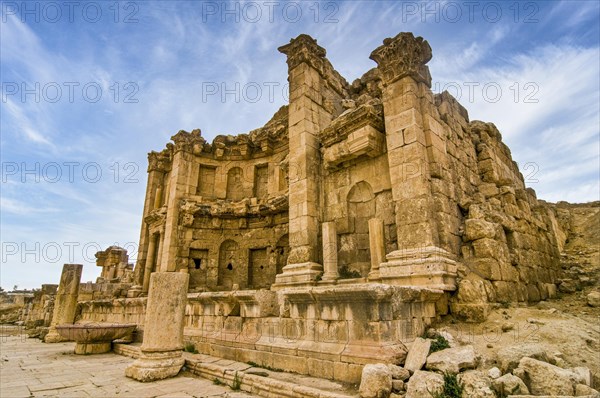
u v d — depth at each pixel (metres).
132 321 14.43
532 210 15.87
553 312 8.22
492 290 8.74
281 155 19.38
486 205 11.14
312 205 12.43
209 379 7.40
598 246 16.95
